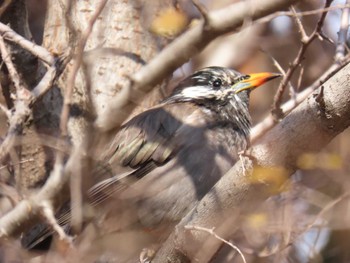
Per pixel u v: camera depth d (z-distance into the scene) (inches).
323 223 488.7
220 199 365.1
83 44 347.9
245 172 352.5
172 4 494.6
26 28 487.2
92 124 347.6
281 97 449.7
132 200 439.5
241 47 625.6
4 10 455.8
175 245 381.4
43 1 616.4
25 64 466.3
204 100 494.3
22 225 356.2
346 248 561.6
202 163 453.7
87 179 361.4
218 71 506.3
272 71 636.7
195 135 462.0
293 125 341.7
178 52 337.7
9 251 376.8
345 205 494.0
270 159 346.3
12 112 407.8
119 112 345.1
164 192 446.0
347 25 458.0
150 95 498.9
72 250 367.6
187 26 438.6
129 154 457.4
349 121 335.9
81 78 454.0
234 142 471.5
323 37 440.1
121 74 475.8
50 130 465.1
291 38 633.6
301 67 532.7
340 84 331.3
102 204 431.8
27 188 450.6
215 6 583.2
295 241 478.6
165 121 467.8
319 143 341.4
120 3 491.5
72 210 385.4
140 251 443.2
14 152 398.0
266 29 634.2
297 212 488.7
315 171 545.3
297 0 348.2
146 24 488.7
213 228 371.9
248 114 499.5
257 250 472.4
